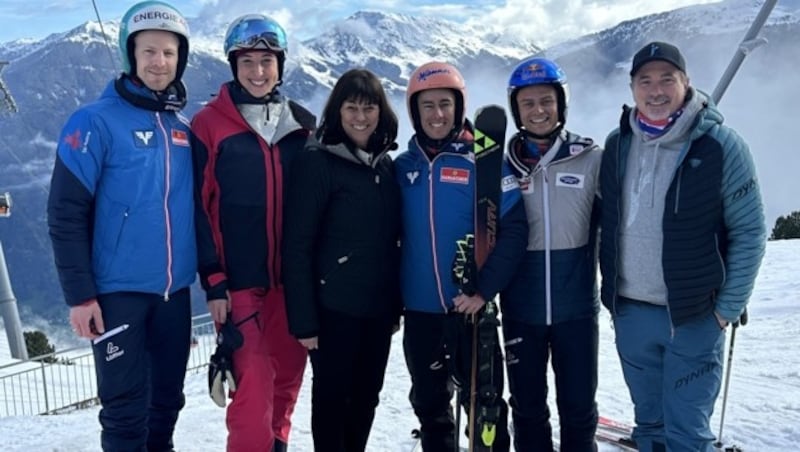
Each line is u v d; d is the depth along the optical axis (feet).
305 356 11.16
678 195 8.58
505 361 10.37
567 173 9.67
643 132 8.91
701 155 8.46
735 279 8.59
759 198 8.48
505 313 10.14
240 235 9.84
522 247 9.48
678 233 8.60
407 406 15.08
